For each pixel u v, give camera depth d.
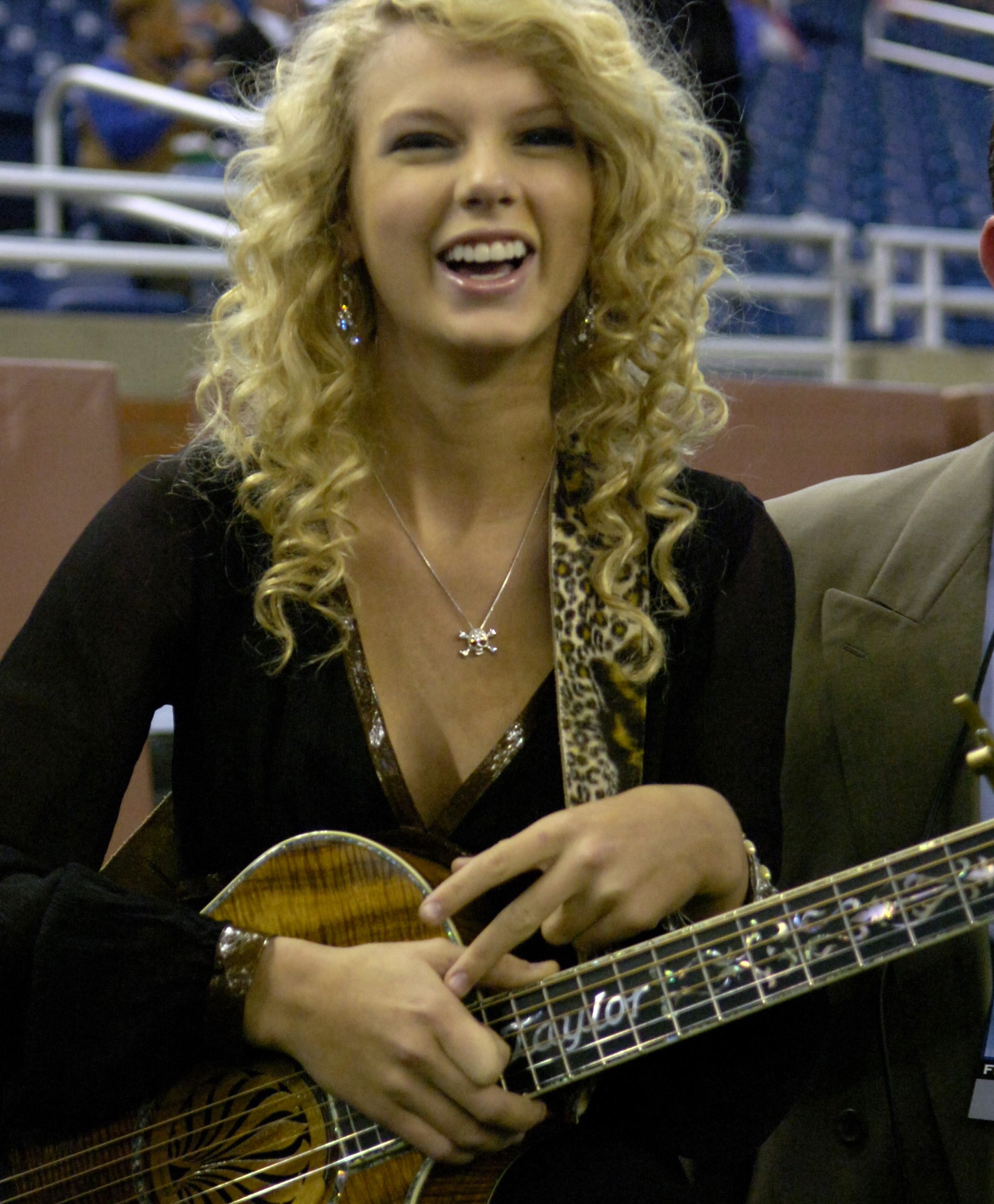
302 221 3.06
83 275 10.16
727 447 6.30
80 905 2.70
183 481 3.07
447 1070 2.54
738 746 3.02
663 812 2.71
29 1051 2.69
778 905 2.65
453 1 2.79
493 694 2.98
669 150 3.07
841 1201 3.29
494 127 2.84
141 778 5.07
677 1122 2.92
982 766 2.54
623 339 3.07
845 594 3.52
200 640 3.03
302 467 2.99
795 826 3.49
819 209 17.52
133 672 2.94
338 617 2.96
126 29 10.48
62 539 5.57
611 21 2.99
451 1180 2.70
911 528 3.53
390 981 2.59
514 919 2.60
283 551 2.97
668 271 3.09
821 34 19.98
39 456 5.57
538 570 3.06
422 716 2.97
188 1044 2.69
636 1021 2.67
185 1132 2.79
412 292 2.87
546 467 3.12
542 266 2.88
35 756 2.86
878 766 3.42
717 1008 2.64
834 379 8.76
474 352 2.88
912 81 20.06
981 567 3.44
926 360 8.98
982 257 3.67
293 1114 2.76
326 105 3.00
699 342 3.55
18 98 15.23
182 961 2.68
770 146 17.88
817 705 3.50
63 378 5.62
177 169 10.24
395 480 3.11
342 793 2.93
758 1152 3.40
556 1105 2.79
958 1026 3.25
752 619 3.08
